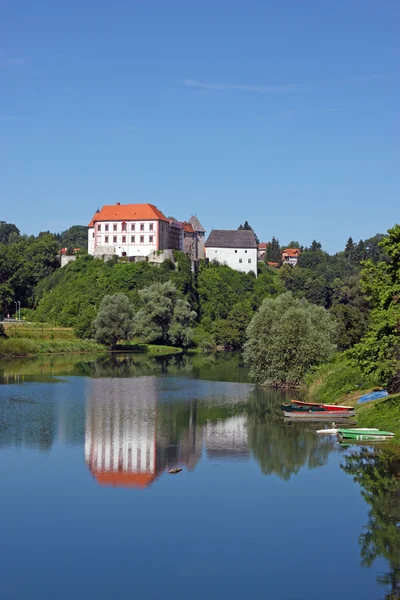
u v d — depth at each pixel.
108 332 153.50
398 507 42.97
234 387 95.69
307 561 35.50
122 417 72.00
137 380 103.50
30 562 35.53
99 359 137.50
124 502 44.25
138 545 37.53
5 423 67.81
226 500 44.53
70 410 75.75
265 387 95.38
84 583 33.28
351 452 56.25
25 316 198.50
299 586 32.84
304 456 55.12
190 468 52.12
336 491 46.16
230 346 177.88
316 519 41.12
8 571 34.53
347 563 35.22
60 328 173.38
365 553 36.41
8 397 84.38
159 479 49.22
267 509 42.78
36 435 62.81
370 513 41.97
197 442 60.50
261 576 33.91
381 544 37.56
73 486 47.62
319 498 44.84
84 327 161.88
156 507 43.34
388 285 61.31
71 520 41.19
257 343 95.88
